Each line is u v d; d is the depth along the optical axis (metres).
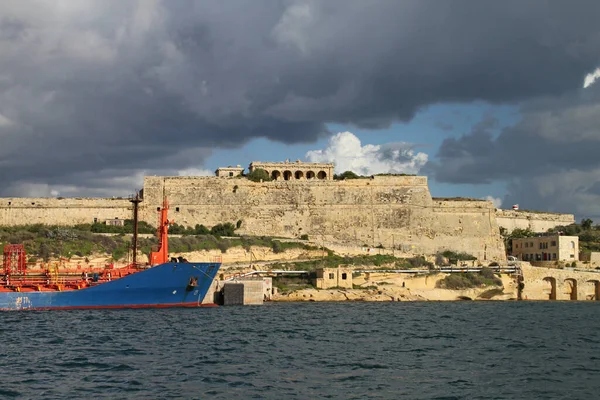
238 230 153.00
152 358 50.97
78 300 87.81
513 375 46.84
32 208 145.88
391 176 163.38
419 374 46.62
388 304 110.06
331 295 116.44
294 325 73.31
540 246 161.25
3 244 118.12
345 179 161.50
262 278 114.75
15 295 86.00
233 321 76.00
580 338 66.12
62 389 40.81
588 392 42.06
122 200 151.25
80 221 147.75
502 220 183.62
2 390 40.28
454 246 160.88
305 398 39.38
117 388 41.16
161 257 97.69
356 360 51.41
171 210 153.12
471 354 55.47
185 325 71.06
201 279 93.88
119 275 94.25
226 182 157.00
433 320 81.94
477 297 127.00
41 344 56.94
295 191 158.62
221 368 47.50
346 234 157.25
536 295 132.50
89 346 56.16
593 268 149.00
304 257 140.12
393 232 158.75
